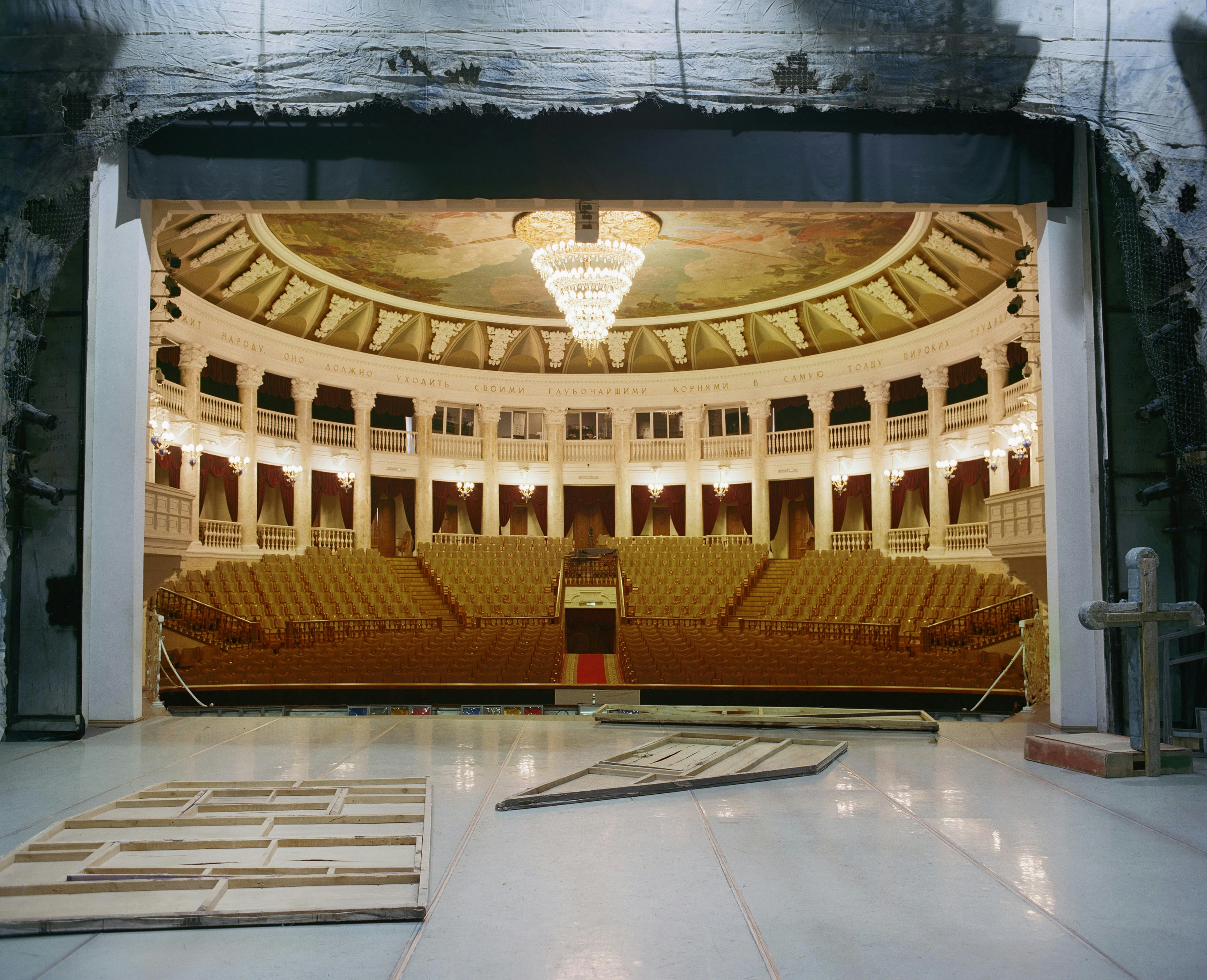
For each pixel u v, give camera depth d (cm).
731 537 2708
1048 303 766
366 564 2328
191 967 296
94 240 777
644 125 735
